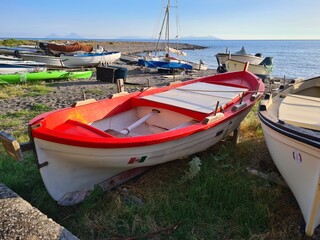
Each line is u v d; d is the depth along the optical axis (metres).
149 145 3.65
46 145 3.38
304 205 3.26
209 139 4.68
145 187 4.19
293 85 5.91
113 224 3.32
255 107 9.14
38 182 4.14
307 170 3.10
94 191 3.79
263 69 15.71
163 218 3.46
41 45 22.77
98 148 3.37
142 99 5.25
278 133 3.37
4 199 3.32
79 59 17.97
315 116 4.01
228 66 16.52
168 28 18.98
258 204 3.59
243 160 4.95
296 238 3.21
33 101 9.59
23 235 2.77
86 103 4.63
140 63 18.77
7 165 4.55
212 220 3.44
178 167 4.71
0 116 7.65
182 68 19.14
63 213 3.67
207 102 5.07
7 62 13.62
